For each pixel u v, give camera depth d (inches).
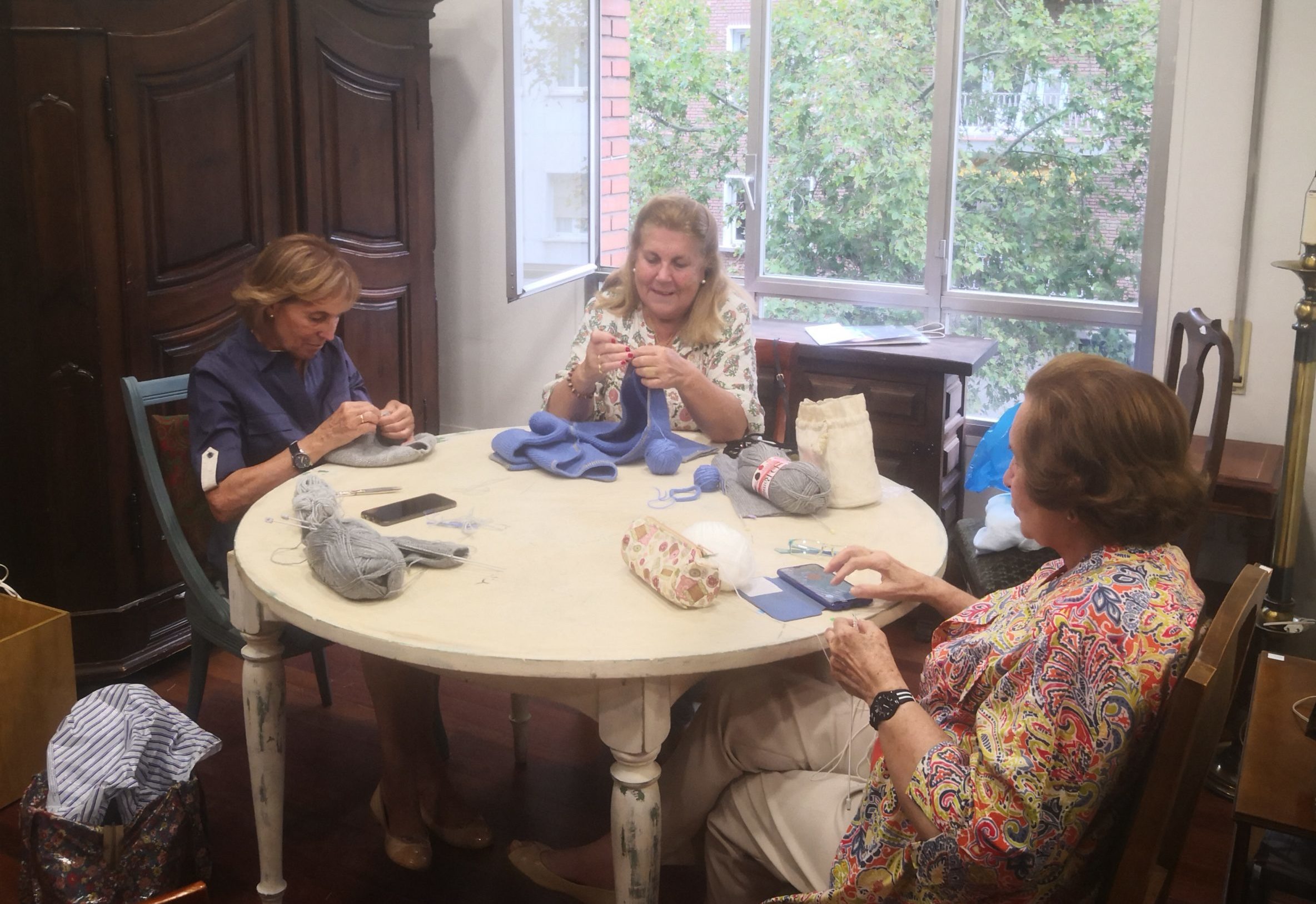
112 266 104.6
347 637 58.3
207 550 89.8
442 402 177.9
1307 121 117.3
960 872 47.4
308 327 85.3
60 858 73.5
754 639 57.2
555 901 82.0
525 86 134.5
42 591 109.0
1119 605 45.8
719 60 158.2
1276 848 65.8
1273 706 61.7
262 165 119.4
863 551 63.8
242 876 84.1
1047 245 141.0
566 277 147.9
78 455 105.8
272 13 118.3
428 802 87.9
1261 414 124.2
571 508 76.8
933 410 129.0
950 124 141.8
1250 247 121.9
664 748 94.7
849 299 152.9
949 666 51.8
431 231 145.5
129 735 76.2
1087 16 133.0
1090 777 44.9
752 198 155.9
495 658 55.2
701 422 90.6
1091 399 47.3
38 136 99.2
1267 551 110.2
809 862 60.5
